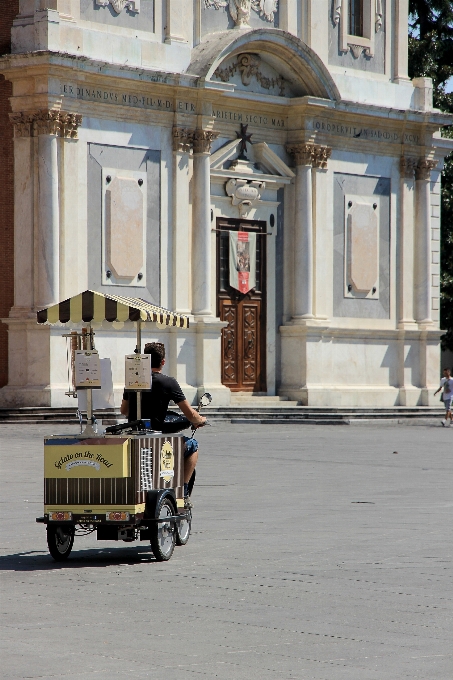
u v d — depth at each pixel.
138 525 22.84
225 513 30.31
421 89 80.12
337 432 61.88
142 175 65.56
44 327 60.34
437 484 37.72
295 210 73.62
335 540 25.77
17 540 25.73
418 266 80.50
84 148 62.72
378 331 77.75
